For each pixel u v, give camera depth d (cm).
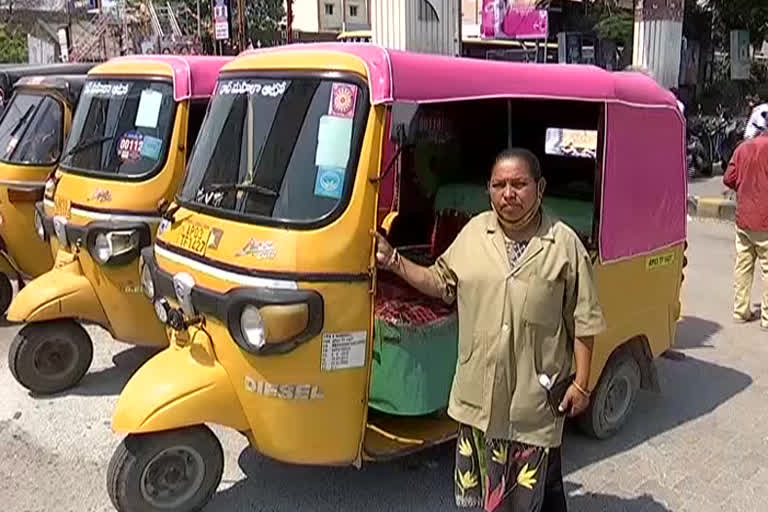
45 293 551
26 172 696
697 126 1734
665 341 536
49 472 467
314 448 384
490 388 328
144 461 383
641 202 488
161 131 559
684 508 435
